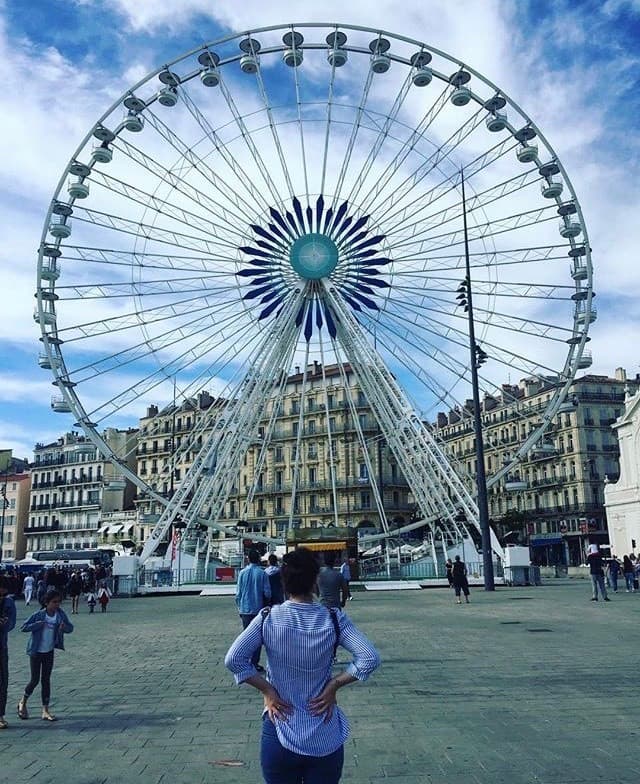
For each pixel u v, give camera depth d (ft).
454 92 134.92
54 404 131.54
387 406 141.79
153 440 351.87
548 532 279.28
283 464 322.34
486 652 45.91
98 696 35.55
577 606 81.61
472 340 117.19
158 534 138.41
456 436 338.75
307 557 14.65
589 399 268.41
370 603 93.76
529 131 137.39
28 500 387.96
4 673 29.55
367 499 303.27
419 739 25.43
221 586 134.92
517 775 21.17
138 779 21.80
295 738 13.15
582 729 26.17
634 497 184.75
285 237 136.67
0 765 23.57
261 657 48.80
